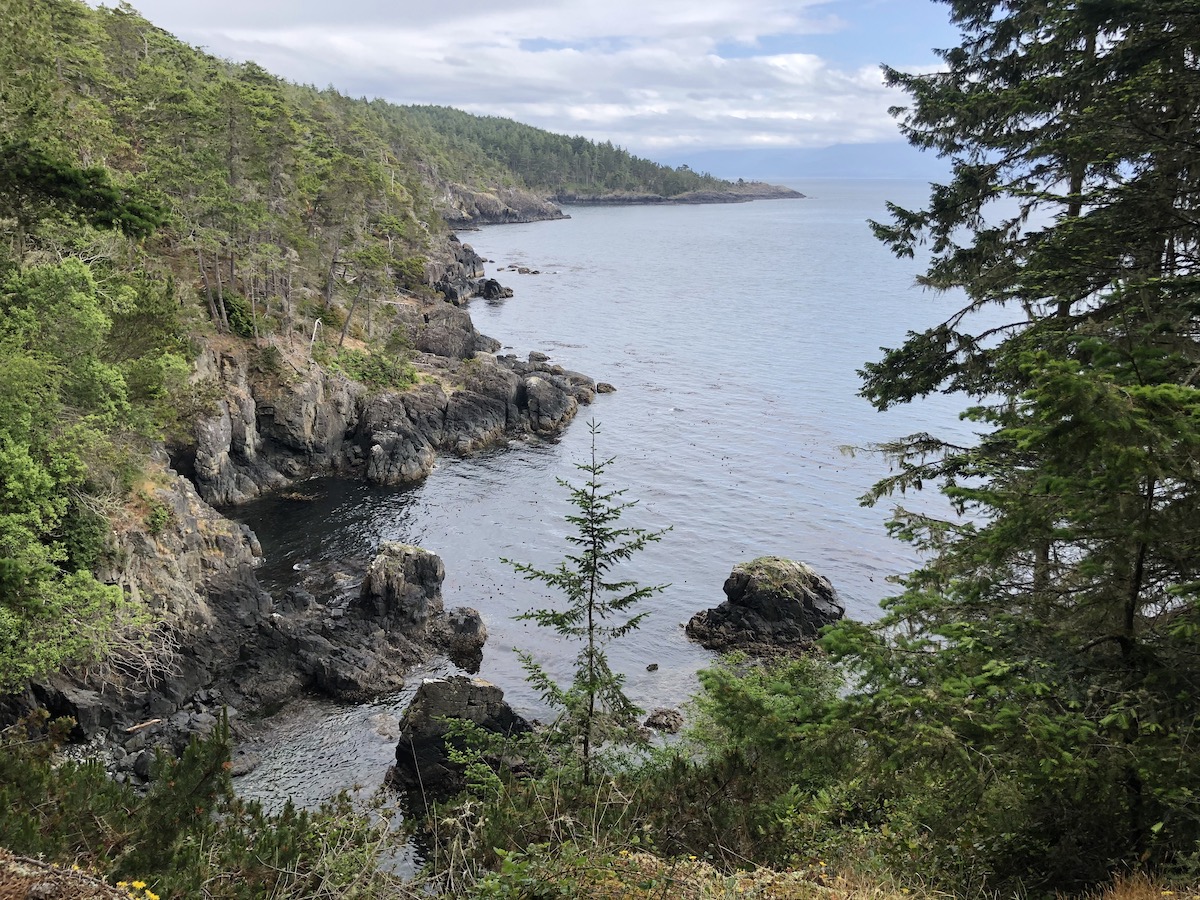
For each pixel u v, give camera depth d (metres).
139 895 8.19
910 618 11.16
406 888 10.08
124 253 50.34
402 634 39.28
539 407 73.44
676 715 33.94
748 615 40.97
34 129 19.75
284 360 62.03
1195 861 8.13
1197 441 7.67
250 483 57.50
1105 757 8.50
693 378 88.31
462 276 139.00
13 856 8.02
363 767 29.69
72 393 31.73
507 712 28.98
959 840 10.05
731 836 11.40
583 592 17.23
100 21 84.50
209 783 10.48
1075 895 8.83
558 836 11.05
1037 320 15.81
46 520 29.30
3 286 30.98
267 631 36.12
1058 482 8.83
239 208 59.00
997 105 17.48
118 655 30.64
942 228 18.98
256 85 104.56
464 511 56.16
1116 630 9.36
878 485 17.56
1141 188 13.35
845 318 119.19
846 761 9.34
